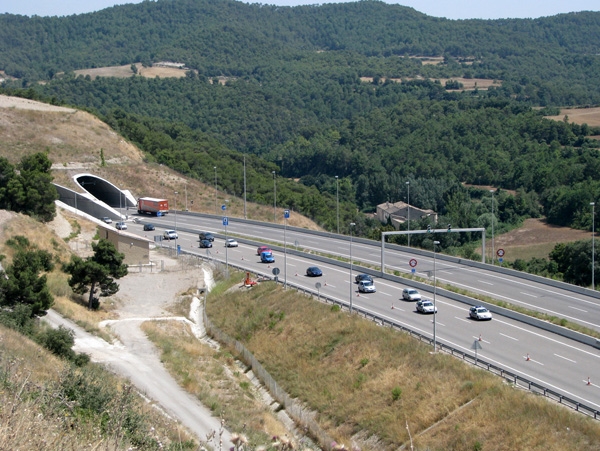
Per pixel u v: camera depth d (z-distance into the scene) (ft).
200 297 229.25
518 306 189.78
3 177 279.69
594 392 127.65
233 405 134.72
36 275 165.17
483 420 122.42
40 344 127.95
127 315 203.62
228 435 110.83
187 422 115.85
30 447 49.57
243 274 241.76
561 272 273.54
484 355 150.61
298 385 156.97
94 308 201.16
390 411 136.15
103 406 74.84
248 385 153.69
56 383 75.82
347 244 295.69
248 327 195.93
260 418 129.18
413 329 171.73
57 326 164.45
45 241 245.24
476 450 116.47
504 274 233.55
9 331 123.34
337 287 220.43
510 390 127.54
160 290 231.91
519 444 114.01
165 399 128.06
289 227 335.47
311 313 190.19
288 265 257.14
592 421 112.68
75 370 97.81
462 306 193.88
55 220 292.81
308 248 286.25
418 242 344.08
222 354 174.19
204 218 370.53
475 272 237.45
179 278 246.06
